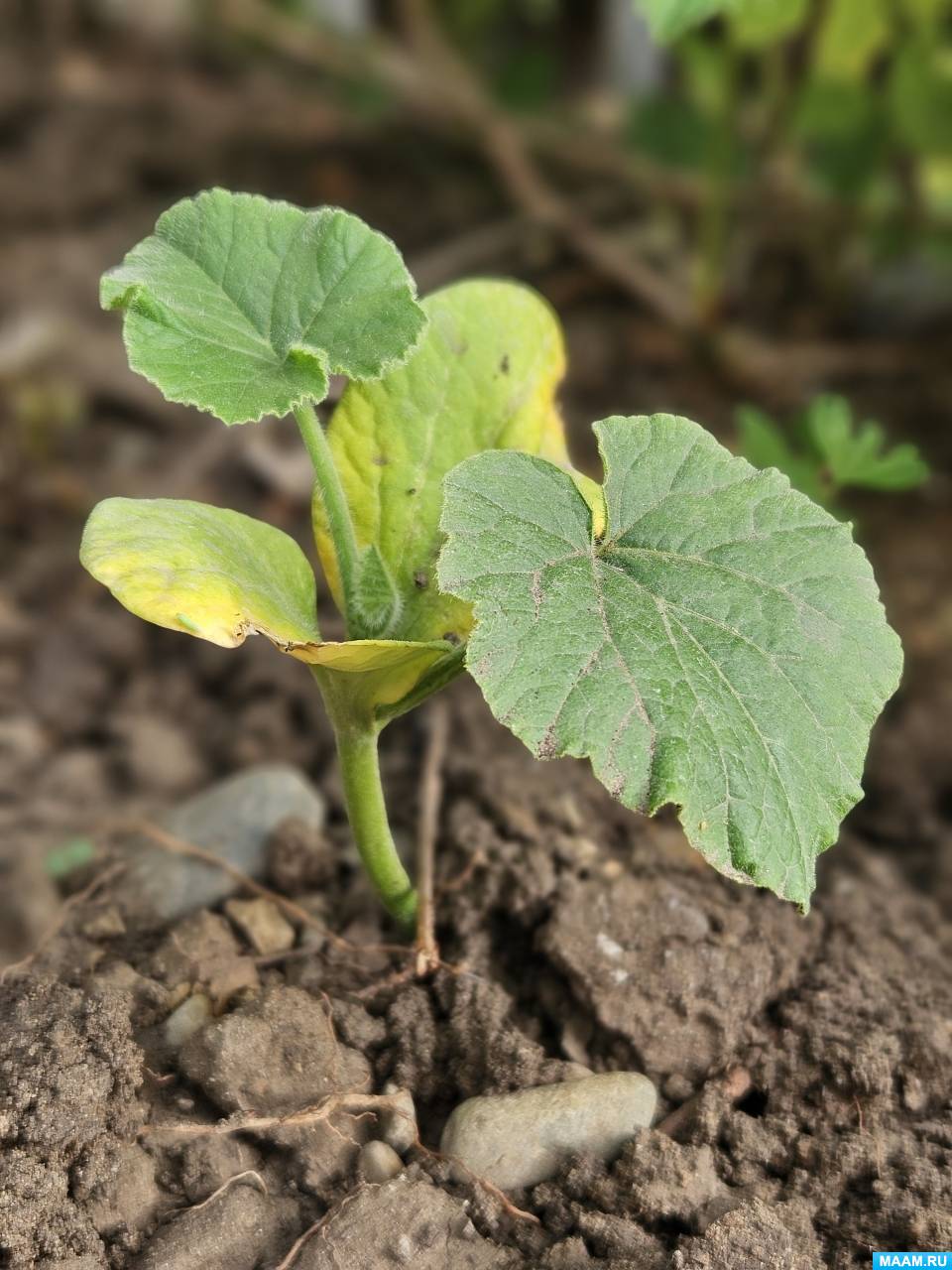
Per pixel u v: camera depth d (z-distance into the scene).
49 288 0.49
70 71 0.58
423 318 0.18
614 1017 0.22
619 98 0.58
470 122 0.52
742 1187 0.20
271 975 0.24
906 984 0.24
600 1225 0.19
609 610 0.18
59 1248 0.19
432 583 0.21
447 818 0.27
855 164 0.46
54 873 0.28
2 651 0.37
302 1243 0.19
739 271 0.52
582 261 0.51
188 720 0.35
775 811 0.17
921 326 0.49
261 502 0.42
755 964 0.23
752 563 0.18
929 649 0.36
